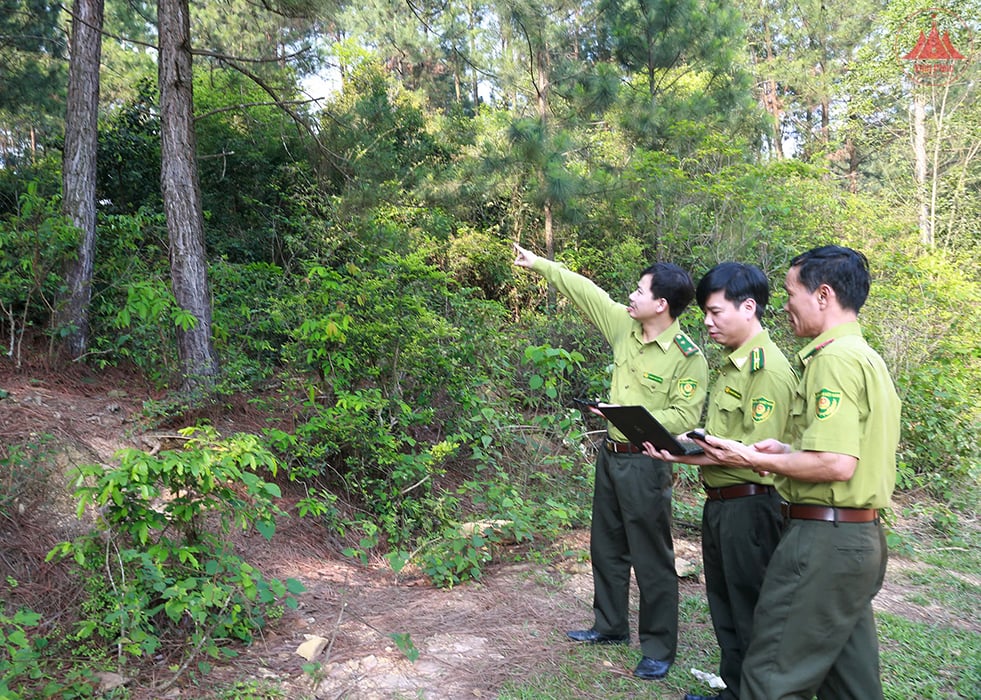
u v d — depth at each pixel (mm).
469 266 11766
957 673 3561
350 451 5320
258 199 11680
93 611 3262
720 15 11961
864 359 2318
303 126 8789
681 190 8867
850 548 2303
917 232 12344
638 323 3482
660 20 11492
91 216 7238
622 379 3469
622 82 11594
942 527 6000
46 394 5801
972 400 7492
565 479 5859
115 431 5359
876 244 9898
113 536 3373
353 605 3990
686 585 4547
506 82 12703
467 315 6691
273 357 7066
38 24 13070
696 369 3385
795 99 25906
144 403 5730
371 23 14617
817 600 2320
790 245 8359
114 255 7527
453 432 5957
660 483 3309
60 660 3062
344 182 9102
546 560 4781
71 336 6863
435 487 5496
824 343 2422
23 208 6363
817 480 2287
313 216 9039
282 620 3695
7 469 4168
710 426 3053
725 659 3082
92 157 7285
